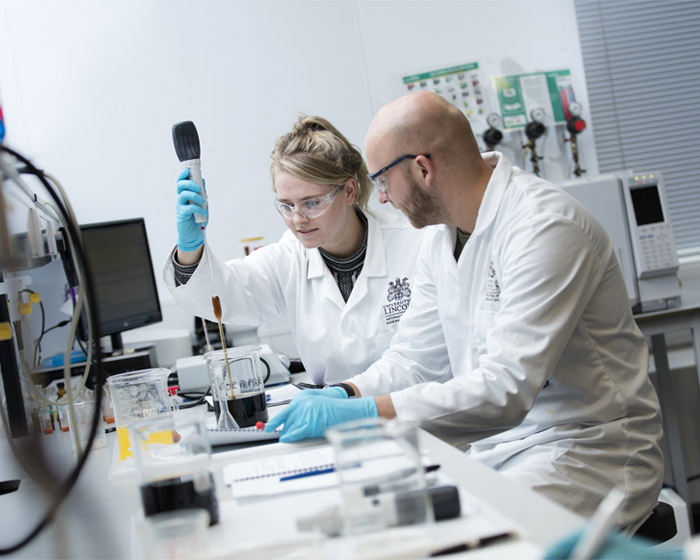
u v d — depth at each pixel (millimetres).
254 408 1641
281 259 2359
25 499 1306
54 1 3195
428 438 1303
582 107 3516
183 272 2109
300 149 2057
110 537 1032
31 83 3197
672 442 3051
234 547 823
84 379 1640
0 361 1806
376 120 1703
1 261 1064
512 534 827
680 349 3473
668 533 1650
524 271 1522
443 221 1767
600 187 2791
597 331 1641
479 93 3455
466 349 1856
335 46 3393
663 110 3688
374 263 2219
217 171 3346
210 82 3316
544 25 3484
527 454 1619
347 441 869
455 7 3438
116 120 3260
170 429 990
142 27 3262
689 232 3709
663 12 3674
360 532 864
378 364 1971
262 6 3338
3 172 1046
